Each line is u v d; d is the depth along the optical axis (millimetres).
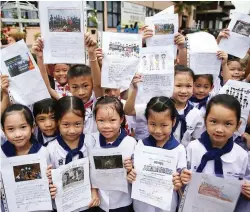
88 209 1945
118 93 2445
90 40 2129
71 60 2143
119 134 1935
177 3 21938
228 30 2576
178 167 1773
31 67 2059
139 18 16609
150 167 1780
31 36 8789
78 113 1853
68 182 1794
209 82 2469
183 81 2244
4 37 5707
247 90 2053
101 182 1874
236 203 1653
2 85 2055
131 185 1929
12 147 1838
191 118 2230
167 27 2262
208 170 1773
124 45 2104
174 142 1864
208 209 1684
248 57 3455
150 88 2211
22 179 1739
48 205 1759
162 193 1739
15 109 1806
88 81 2289
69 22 2066
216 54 2410
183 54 2734
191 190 1672
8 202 1741
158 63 2172
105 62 2111
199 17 31891
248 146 2184
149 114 1851
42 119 1998
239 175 1758
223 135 1697
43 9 2053
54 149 1907
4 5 7496
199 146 1826
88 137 1977
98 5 13977
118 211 1939
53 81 3082
